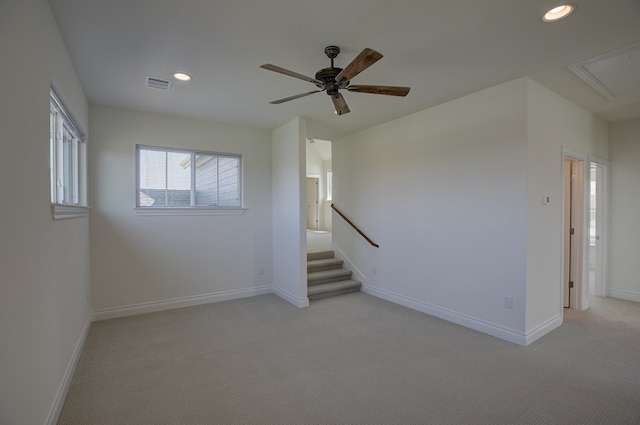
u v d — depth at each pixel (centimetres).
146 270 417
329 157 1098
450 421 205
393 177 459
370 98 369
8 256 136
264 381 253
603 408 217
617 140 468
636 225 457
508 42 248
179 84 327
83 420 206
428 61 279
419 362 283
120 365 278
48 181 195
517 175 317
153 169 428
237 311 423
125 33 234
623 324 369
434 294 401
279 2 200
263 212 508
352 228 541
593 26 225
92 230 383
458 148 370
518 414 211
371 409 218
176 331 354
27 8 161
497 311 335
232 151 480
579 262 420
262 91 346
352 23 224
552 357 290
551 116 346
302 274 446
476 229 353
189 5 202
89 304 368
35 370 168
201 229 455
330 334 346
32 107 168
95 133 386
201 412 215
